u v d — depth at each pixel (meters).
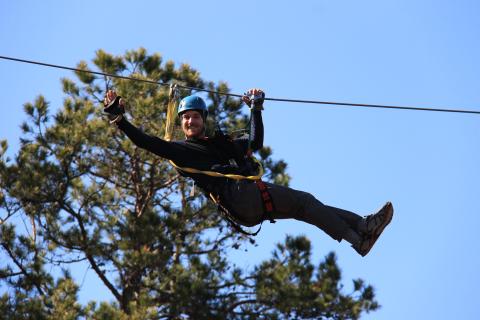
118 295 33.34
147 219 32.72
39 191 33.47
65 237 33.22
